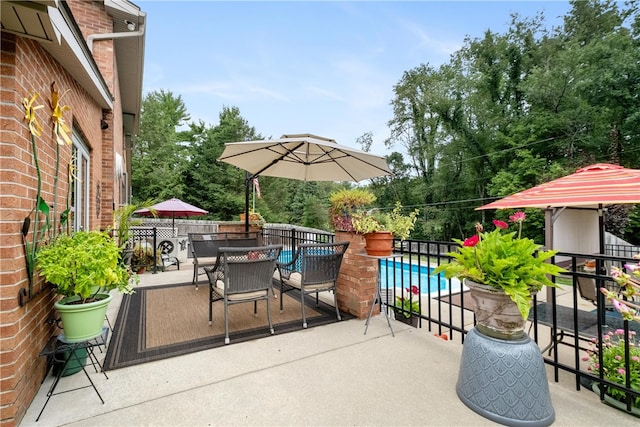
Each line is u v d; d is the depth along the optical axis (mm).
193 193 20141
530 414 1718
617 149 11641
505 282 1783
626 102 11352
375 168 4445
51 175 2404
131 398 1967
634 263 1849
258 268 2971
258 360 2473
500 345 1831
